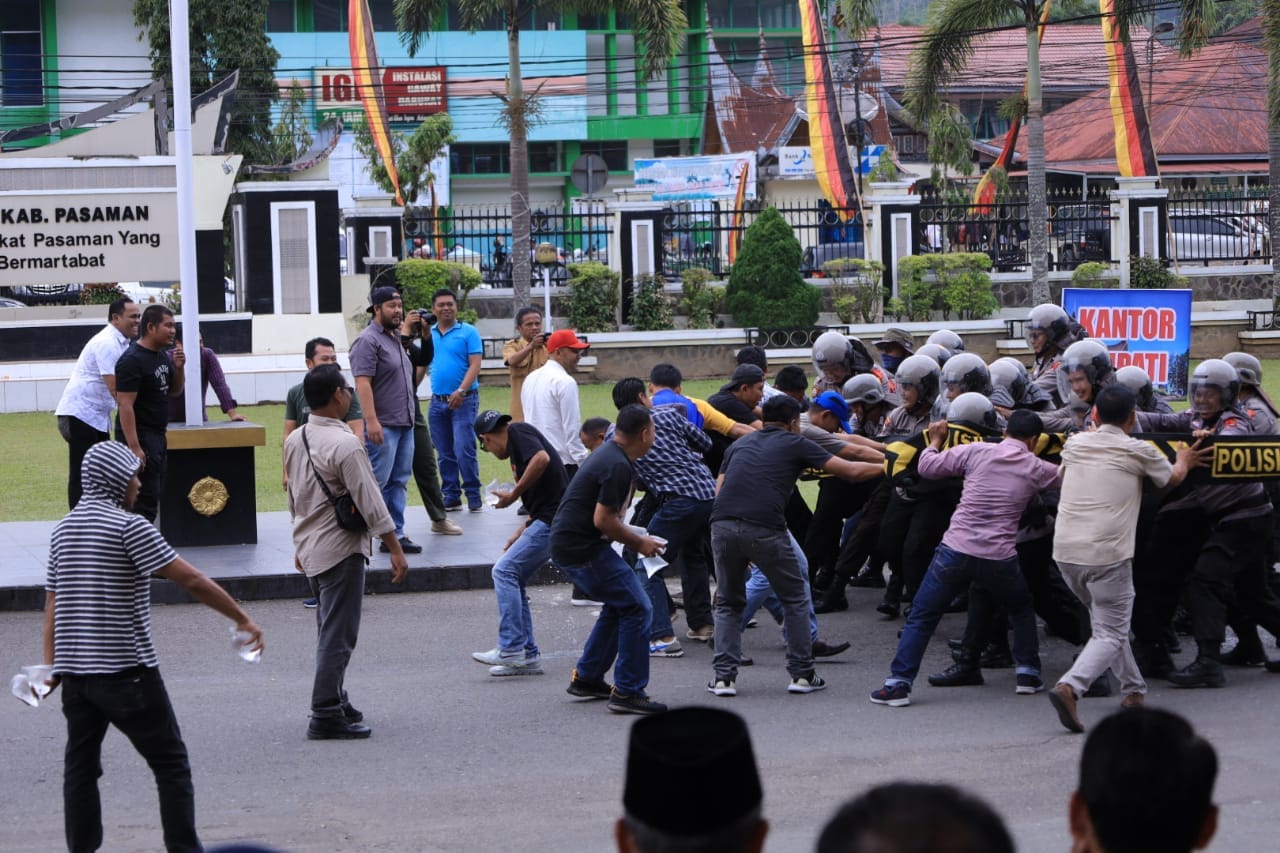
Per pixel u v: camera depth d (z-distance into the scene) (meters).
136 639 7.31
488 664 11.76
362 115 58.59
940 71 40.56
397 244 37.09
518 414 17.67
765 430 10.90
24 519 18.31
